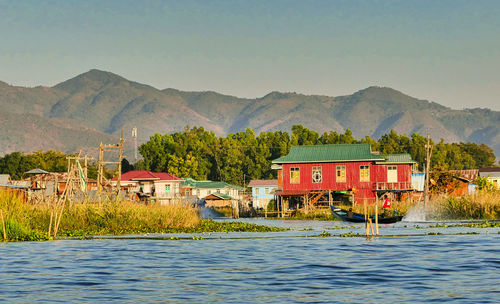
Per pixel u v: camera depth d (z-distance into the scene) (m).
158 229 70.69
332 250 47.69
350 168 121.50
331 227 80.25
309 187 123.00
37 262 41.12
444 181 134.00
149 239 58.97
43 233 61.12
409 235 60.59
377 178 120.25
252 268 38.09
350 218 92.50
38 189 125.69
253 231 71.06
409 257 42.34
